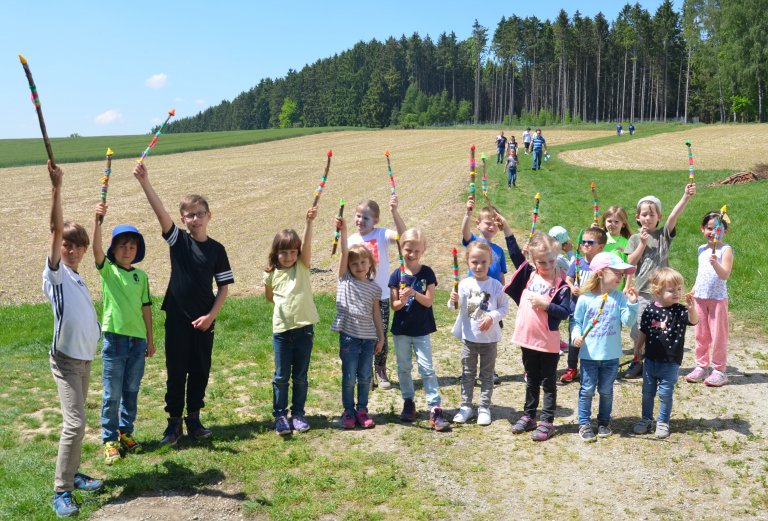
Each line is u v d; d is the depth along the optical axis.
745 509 4.30
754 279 10.31
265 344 8.36
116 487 4.71
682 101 105.38
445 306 10.16
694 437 5.43
